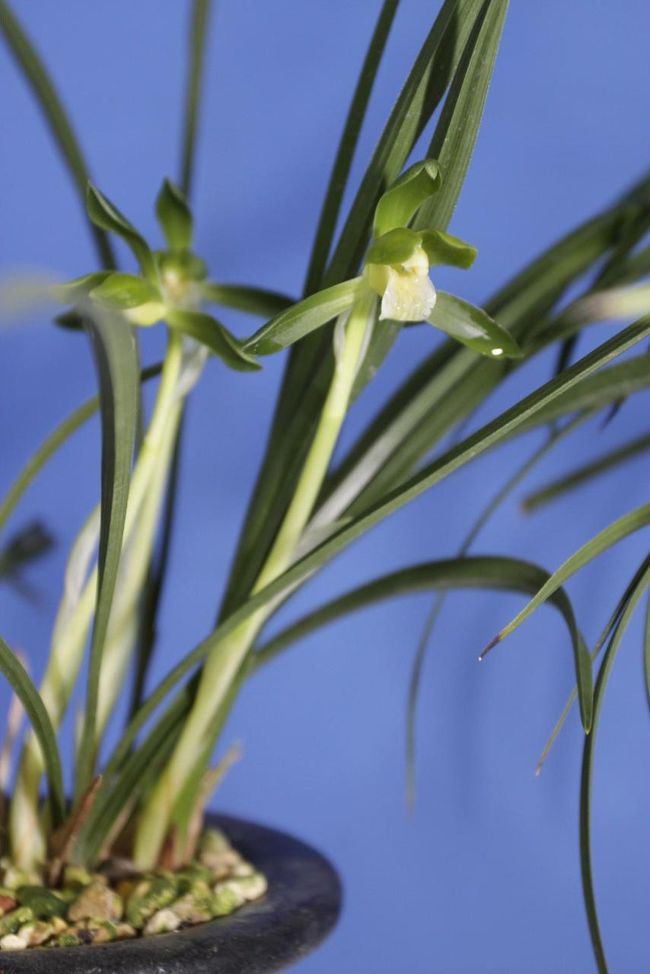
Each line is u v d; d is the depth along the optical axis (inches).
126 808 27.7
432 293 25.4
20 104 33.3
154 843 27.3
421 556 33.2
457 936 33.1
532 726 33.2
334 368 27.0
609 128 32.9
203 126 33.1
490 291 33.0
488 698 33.2
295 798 33.4
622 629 24.8
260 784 33.4
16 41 29.0
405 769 33.3
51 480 33.3
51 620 33.4
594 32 32.9
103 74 33.3
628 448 29.3
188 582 33.3
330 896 27.1
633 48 32.8
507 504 33.2
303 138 33.1
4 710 33.1
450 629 33.3
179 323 26.6
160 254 27.5
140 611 28.8
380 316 25.5
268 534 27.3
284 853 28.4
